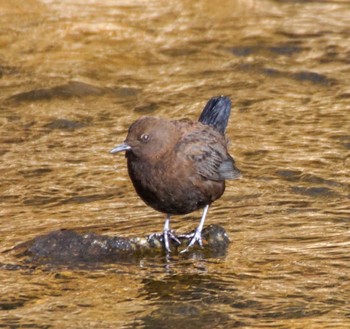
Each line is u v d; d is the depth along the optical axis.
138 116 17.78
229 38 21.80
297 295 10.57
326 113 17.69
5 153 16.03
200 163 11.72
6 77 19.44
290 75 19.70
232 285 10.91
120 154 15.98
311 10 23.75
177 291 10.81
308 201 13.65
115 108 18.17
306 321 9.89
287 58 20.75
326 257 11.56
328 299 10.45
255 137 16.53
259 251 11.84
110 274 11.34
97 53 20.75
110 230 12.66
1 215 13.48
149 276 11.26
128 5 23.53
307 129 16.92
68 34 21.62
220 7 23.53
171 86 19.19
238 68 20.11
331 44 21.45
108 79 19.48
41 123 17.38
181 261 11.66
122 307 10.42
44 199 14.13
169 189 11.67
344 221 12.79
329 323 9.81
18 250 12.00
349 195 13.87
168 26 22.41
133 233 12.52
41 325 9.96
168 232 12.10
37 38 21.39
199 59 20.66
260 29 22.31
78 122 17.47
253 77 19.62
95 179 14.90
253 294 10.63
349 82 19.28
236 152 15.81
